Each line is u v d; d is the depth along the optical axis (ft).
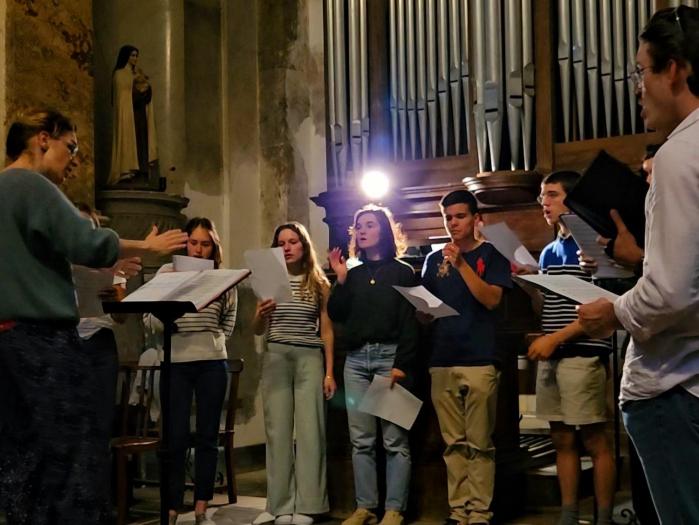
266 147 25.13
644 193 7.60
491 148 21.20
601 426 13.02
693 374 5.87
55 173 10.30
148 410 16.53
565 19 20.63
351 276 15.30
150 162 21.33
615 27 20.07
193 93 23.80
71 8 18.49
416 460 15.55
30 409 9.25
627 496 16.97
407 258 19.17
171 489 15.07
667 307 5.59
